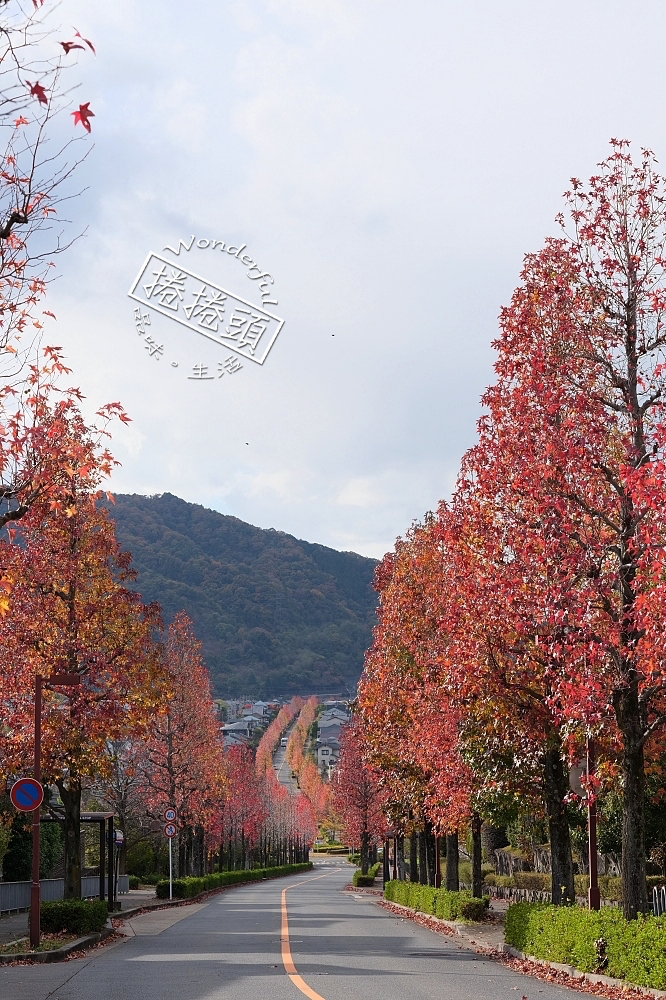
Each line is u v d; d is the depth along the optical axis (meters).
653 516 15.05
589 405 16.94
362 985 14.70
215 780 54.56
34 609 27.86
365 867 76.56
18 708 27.80
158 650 29.92
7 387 13.19
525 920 20.11
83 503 27.95
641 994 14.07
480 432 18.44
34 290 12.55
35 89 9.52
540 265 18.19
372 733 34.72
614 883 33.56
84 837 61.81
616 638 15.62
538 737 19.86
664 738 18.97
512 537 17.64
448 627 20.33
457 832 30.56
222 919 34.38
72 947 22.55
